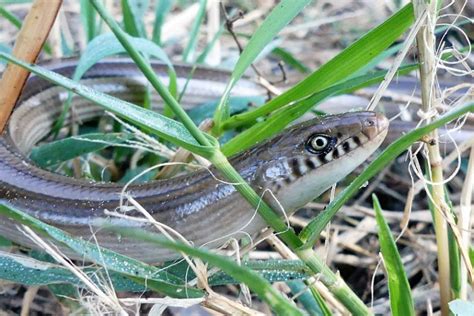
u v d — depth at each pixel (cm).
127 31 35
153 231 30
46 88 35
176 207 30
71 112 36
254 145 30
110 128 36
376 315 31
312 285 27
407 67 29
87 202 30
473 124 34
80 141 32
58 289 30
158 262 30
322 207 34
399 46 33
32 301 31
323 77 29
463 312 26
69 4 40
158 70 36
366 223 33
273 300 25
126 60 37
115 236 30
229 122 31
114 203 30
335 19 39
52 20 28
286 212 30
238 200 29
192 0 40
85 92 26
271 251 33
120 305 27
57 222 30
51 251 27
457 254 28
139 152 33
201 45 39
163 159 33
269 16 29
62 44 37
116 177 34
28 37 28
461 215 29
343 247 33
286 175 29
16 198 30
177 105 26
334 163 29
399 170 35
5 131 33
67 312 30
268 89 34
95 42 32
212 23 37
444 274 28
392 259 27
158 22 36
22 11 40
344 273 33
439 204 28
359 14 40
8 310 31
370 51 28
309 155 29
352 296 27
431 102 28
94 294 28
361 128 29
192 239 30
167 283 27
